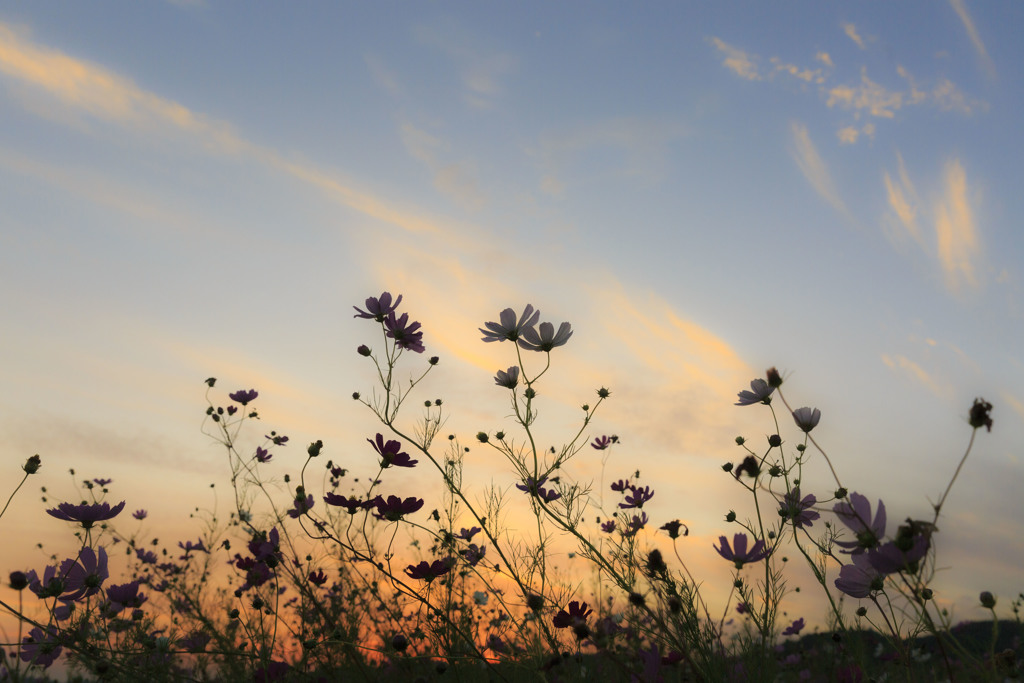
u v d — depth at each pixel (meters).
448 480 2.59
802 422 2.27
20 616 1.86
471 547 3.04
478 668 2.71
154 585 4.14
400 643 2.55
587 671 2.29
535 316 2.96
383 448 2.75
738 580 2.30
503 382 2.94
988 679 1.62
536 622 2.31
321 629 3.32
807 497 2.19
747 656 2.24
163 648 2.45
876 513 1.52
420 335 2.93
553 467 2.85
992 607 1.69
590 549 2.29
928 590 1.69
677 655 2.20
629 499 3.23
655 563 2.04
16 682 1.86
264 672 2.78
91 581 2.23
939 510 1.42
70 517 2.31
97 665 2.13
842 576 1.83
